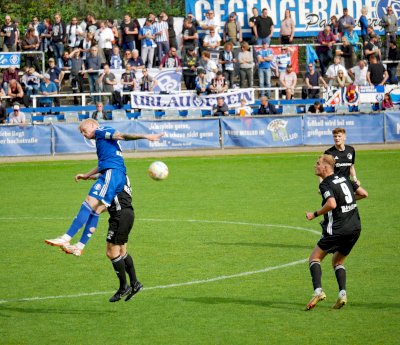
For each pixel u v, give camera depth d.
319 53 87.69
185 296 27.84
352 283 29.00
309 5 93.38
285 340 22.50
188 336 23.14
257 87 87.88
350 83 84.69
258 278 30.23
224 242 37.53
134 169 65.62
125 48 86.50
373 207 46.03
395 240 36.72
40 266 33.25
